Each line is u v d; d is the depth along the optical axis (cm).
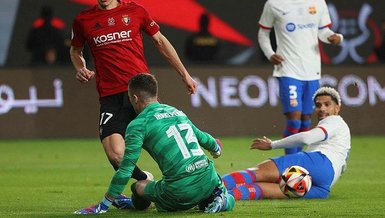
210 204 2630
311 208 2822
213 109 6381
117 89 2888
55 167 4525
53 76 6309
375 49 7288
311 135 3044
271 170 3039
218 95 6406
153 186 2623
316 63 4047
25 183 3775
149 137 2556
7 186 3653
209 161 2609
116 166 2812
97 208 2638
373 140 6241
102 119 2878
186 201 2578
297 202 2969
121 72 2891
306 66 4019
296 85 4006
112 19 2903
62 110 6309
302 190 3017
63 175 4134
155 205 2681
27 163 4744
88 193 3400
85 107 6331
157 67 6309
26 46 6844
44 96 6297
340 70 6556
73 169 4428
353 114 6525
